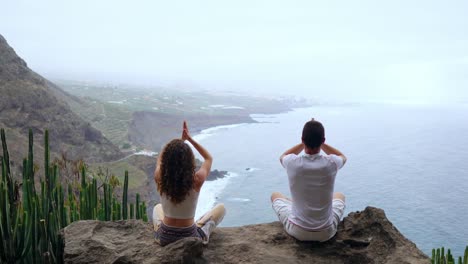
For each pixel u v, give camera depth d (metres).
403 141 152.50
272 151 125.00
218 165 102.75
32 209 4.64
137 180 53.59
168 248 3.89
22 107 58.50
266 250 4.42
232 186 81.75
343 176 91.19
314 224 4.42
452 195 76.69
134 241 4.29
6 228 4.54
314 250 4.47
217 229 4.94
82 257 4.09
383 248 4.43
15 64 64.00
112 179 6.76
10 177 4.84
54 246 4.77
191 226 4.09
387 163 107.94
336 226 4.60
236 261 4.19
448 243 53.12
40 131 58.59
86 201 5.40
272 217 63.16
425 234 56.53
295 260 4.26
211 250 4.39
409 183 85.44
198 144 4.36
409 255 4.20
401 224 60.69
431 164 107.38
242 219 62.38
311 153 4.36
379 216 4.68
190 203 4.01
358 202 71.56
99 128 101.88
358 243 4.51
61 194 5.08
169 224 4.06
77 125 65.69
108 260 4.00
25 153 40.34
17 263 4.66
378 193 77.38
